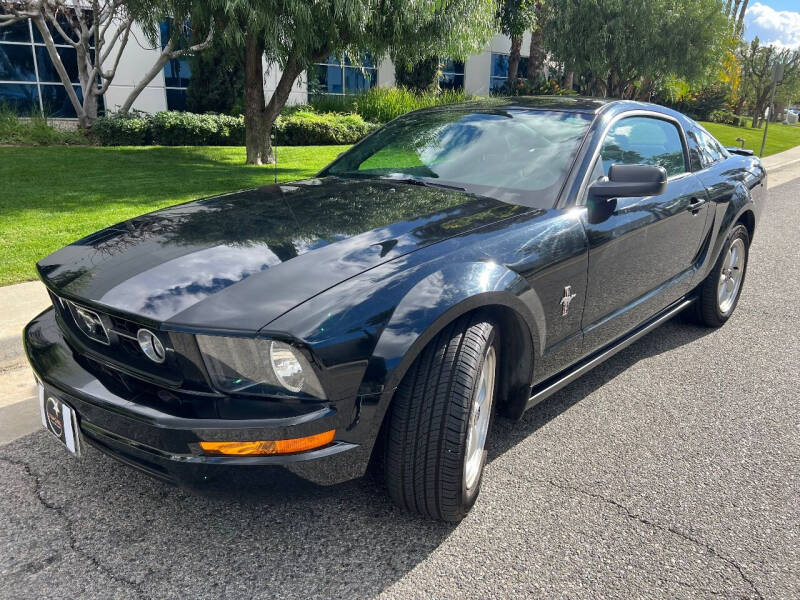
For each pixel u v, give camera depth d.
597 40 21.84
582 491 2.61
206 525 2.33
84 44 14.06
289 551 2.21
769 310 5.11
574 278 2.77
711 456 2.91
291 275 2.10
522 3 22.53
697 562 2.21
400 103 18.89
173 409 1.93
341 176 3.43
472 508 2.47
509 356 2.61
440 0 10.28
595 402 3.44
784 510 2.53
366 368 1.97
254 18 9.20
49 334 2.46
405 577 2.10
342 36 10.50
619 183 2.81
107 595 1.99
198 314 1.94
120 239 2.56
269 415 1.89
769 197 11.63
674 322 4.78
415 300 2.08
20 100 16.94
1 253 5.21
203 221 2.64
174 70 18.58
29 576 2.06
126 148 12.90
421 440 2.13
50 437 2.91
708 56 21.75
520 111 3.48
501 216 2.66
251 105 11.26
